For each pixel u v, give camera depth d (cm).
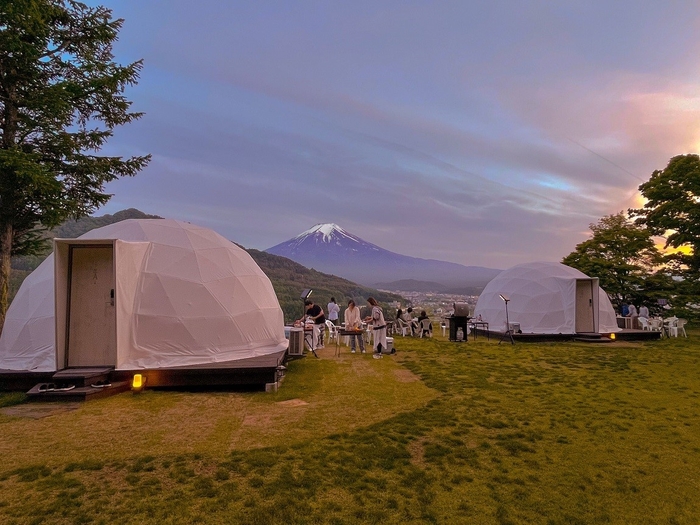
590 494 372
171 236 876
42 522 317
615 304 2225
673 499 366
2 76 944
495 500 359
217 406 636
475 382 806
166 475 398
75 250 765
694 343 1455
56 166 1032
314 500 353
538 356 1148
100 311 765
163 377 725
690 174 2062
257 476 396
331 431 527
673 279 2208
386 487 378
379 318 1141
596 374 893
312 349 1132
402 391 737
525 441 497
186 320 792
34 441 486
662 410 624
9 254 958
